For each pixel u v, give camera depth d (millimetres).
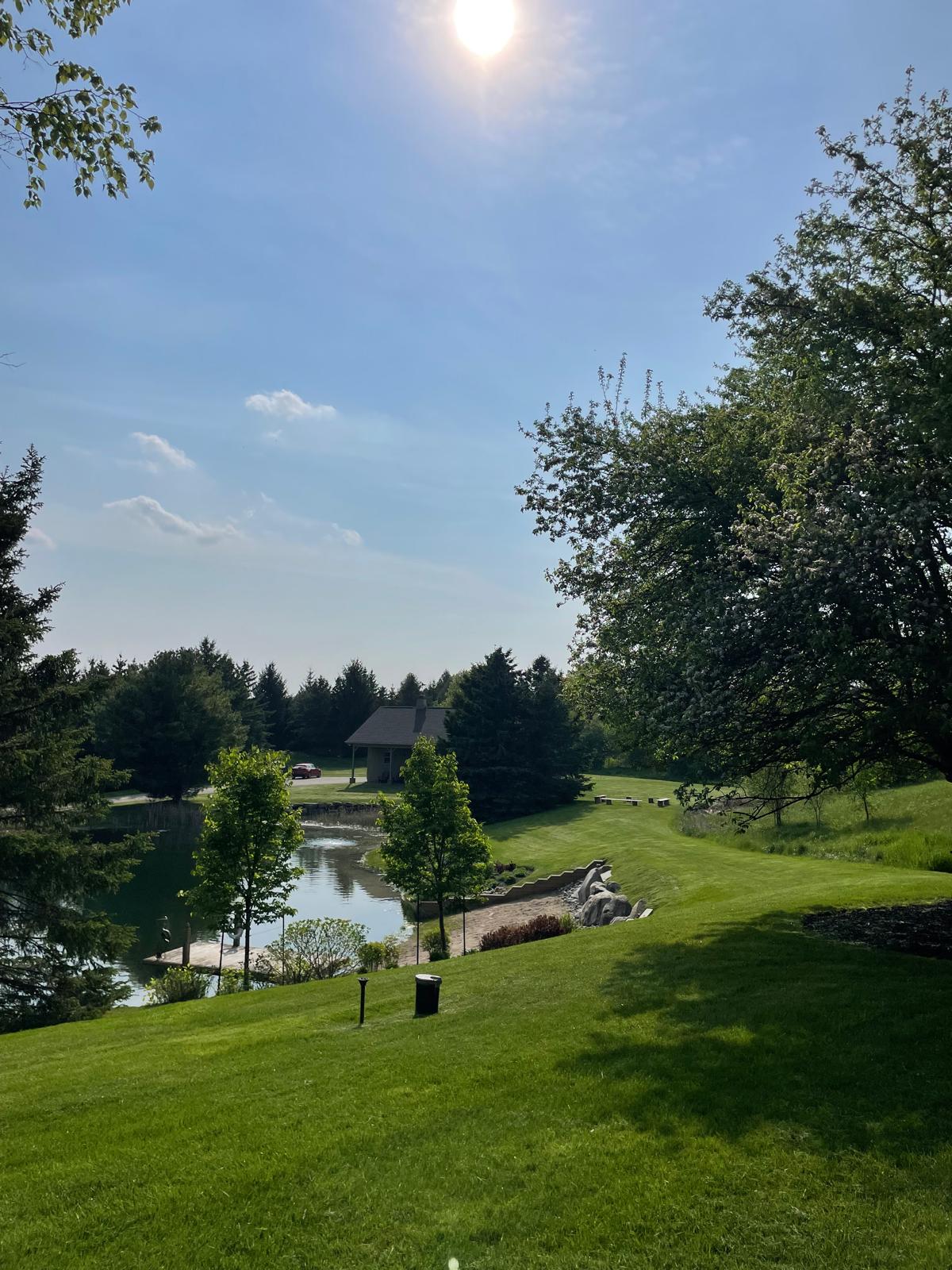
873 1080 7441
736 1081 7699
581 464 15953
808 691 11344
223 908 23172
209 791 84438
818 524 10672
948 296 12258
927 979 10141
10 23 7973
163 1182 6922
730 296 13734
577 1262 5359
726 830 36781
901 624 10227
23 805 23453
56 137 8297
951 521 10922
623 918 25938
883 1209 5602
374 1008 12773
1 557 24281
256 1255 5750
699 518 14492
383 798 27281
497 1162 6688
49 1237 6199
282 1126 7852
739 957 12078
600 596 15938
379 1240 5793
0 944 23969
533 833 48719
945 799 31578
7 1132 8734
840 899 16391
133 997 24109
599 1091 7828
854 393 12367
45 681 24312
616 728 15117
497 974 13609
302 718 116438
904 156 12469
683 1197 5945
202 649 109938
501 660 59312
